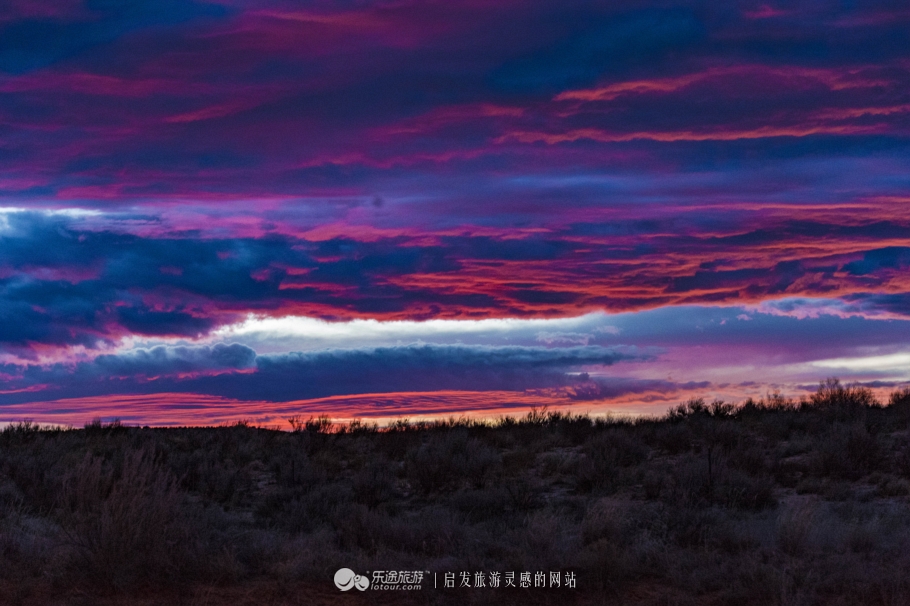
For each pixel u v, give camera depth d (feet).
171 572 28.94
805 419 75.66
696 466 52.54
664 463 62.39
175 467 58.90
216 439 90.02
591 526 35.17
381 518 38.63
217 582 29.27
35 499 43.50
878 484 51.34
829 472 55.21
